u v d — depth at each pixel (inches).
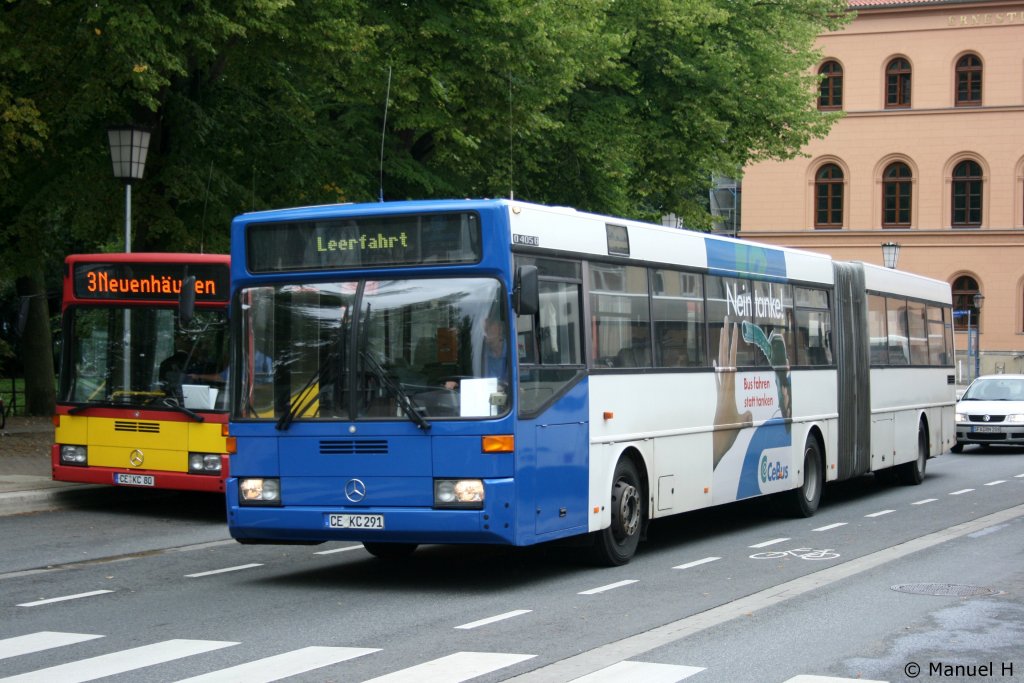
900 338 933.2
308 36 967.0
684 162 1491.1
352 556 582.6
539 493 484.4
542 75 1157.1
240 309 499.8
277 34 968.3
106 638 389.4
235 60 1022.4
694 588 486.9
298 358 489.4
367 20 1066.1
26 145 909.8
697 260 633.0
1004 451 1341.0
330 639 385.7
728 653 362.6
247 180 1109.1
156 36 882.8
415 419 469.1
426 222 478.9
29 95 959.0
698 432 624.4
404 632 397.4
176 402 697.0
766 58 1519.4
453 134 1090.1
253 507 491.5
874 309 882.1
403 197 1206.3
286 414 485.7
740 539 646.5
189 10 918.4
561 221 515.2
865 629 399.9
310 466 482.9
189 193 994.7
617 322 554.9
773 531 681.6
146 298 709.9
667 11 1403.8
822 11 1620.3
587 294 530.0
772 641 380.5
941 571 524.7
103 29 879.1
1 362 1943.9
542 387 490.3
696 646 372.8
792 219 2859.3
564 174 1395.2
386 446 473.7
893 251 1529.3
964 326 2760.8
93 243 1106.1
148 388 705.6
